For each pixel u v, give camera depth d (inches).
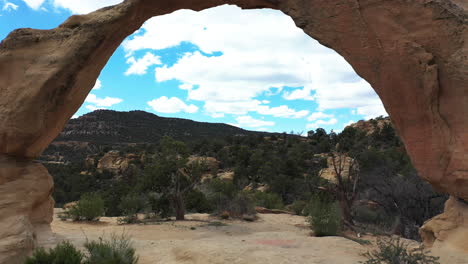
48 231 339.3
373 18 281.7
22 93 313.3
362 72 289.9
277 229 516.4
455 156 260.5
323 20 301.6
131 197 673.0
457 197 274.8
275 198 940.0
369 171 697.0
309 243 362.6
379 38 279.9
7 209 295.4
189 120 5634.8
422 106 270.2
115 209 828.0
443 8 262.5
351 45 291.3
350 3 289.3
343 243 363.3
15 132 310.3
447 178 266.1
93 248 283.0
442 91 266.5
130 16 335.0
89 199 606.9
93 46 322.3
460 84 259.1
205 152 2576.3
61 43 326.0
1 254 255.9
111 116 5108.3
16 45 325.7
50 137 345.1
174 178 617.0
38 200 326.6
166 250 335.0
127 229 491.8
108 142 4173.2
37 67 318.3
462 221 271.9
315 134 2206.0
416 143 275.7
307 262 276.1
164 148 652.7
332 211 467.2
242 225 550.0
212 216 647.1
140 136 4584.2
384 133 1743.4
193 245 343.0
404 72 272.4
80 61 320.2
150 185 621.6
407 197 573.0
